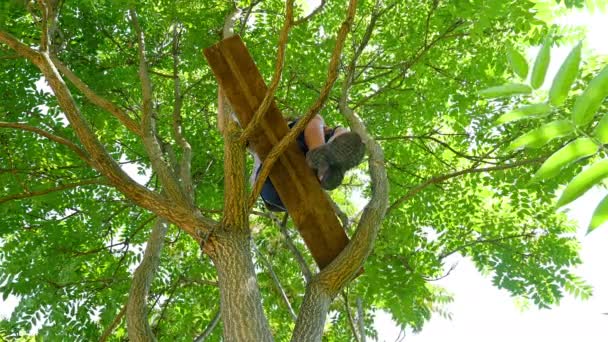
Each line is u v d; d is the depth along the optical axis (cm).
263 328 356
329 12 744
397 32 708
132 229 789
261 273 823
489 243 703
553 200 659
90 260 741
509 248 684
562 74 167
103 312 681
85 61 734
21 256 669
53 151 700
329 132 450
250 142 420
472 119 701
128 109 759
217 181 789
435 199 718
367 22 748
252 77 406
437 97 697
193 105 819
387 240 533
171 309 737
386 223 620
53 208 702
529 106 173
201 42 712
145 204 424
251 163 827
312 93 747
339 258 412
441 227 722
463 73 684
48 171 677
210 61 404
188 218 415
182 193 462
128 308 504
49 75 435
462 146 724
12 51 681
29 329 634
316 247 434
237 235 401
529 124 651
